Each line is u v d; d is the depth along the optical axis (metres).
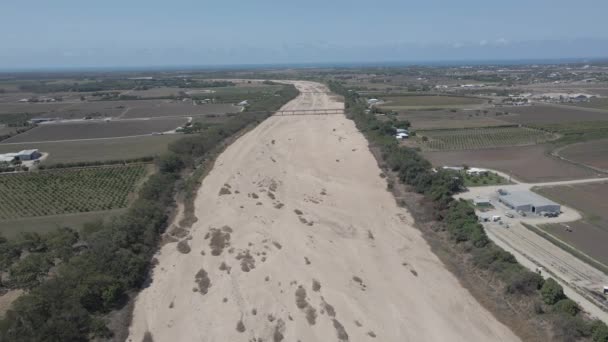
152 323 59.22
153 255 76.94
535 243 79.94
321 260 74.06
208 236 82.88
